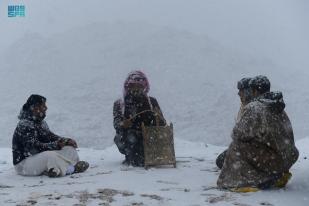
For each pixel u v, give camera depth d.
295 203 4.27
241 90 5.44
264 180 4.77
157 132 6.66
